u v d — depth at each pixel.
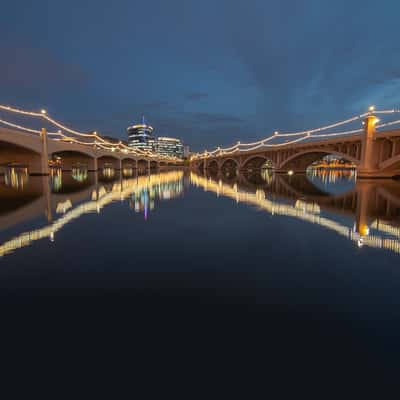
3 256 7.33
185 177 59.91
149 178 53.03
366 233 9.99
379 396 2.83
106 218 12.62
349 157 47.72
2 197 20.84
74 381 3.06
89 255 7.41
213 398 2.81
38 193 23.89
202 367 3.27
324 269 6.42
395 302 4.86
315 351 3.54
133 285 5.56
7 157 48.62
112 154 85.69
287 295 5.13
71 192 24.88
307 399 2.80
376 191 26.14
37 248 8.05
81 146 64.25
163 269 6.43
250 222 12.00
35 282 5.68
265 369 3.23
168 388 2.96
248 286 5.51
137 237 9.35
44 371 3.22
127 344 3.70
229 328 4.07
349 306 4.71
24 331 3.99
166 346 3.66
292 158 67.31
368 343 3.71
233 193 25.28
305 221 12.07
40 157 48.97
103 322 4.23
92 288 5.42
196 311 4.56
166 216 13.28
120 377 3.12
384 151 41.66
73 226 10.98
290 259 7.13
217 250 7.89
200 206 16.55
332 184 39.06
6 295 5.11
